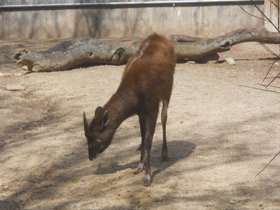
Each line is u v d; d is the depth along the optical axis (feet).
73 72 43.14
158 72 20.93
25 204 18.58
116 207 17.88
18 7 67.51
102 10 67.82
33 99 34.91
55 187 20.29
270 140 25.12
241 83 39.11
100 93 36.14
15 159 23.63
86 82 39.47
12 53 54.08
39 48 57.62
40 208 18.08
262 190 18.88
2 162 23.27
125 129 28.25
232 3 66.90
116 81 39.75
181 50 47.26
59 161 23.30
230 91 36.35
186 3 67.36
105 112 19.45
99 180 20.88
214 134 26.45
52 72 43.06
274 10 58.65
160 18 67.97
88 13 67.97
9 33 68.39
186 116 30.07
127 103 20.33
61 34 68.69
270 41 48.88
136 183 20.38
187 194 18.84
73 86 38.24
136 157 23.71
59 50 44.24
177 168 21.85
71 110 32.19
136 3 67.46
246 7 66.80
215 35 67.77
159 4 67.62
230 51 56.75
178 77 41.55
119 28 68.44
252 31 48.34
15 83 39.06
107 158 23.68
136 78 20.42
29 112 31.81
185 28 68.13
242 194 18.58
